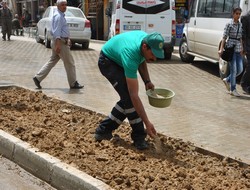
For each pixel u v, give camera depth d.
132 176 4.43
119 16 15.16
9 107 7.38
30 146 5.27
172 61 15.41
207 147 5.51
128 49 4.86
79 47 20.00
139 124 5.31
